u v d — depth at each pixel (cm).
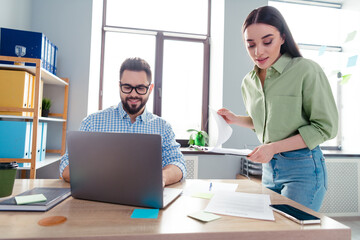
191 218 62
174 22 275
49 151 224
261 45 103
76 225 56
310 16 279
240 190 93
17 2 197
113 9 264
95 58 245
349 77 265
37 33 180
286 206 71
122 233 52
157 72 269
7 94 159
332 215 243
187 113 277
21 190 85
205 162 238
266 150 93
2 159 158
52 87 226
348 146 269
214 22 271
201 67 280
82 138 72
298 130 102
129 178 69
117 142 68
